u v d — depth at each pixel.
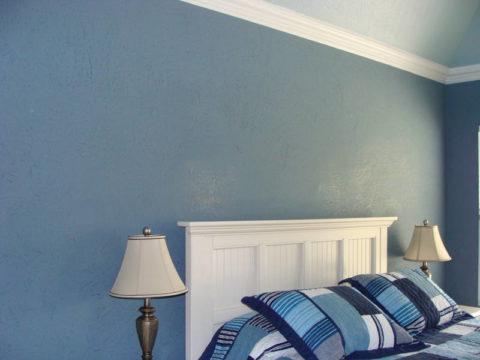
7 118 1.98
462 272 4.31
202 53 2.61
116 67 2.29
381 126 3.71
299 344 2.13
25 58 2.03
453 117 4.39
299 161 3.09
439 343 2.51
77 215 2.16
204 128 2.61
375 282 2.80
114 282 2.27
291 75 3.06
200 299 2.46
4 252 1.97
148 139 2.39
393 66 3.85
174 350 2.48
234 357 2.28
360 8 3.27
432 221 4.22
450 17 3.86
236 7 2.74
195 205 2.57
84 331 2.18
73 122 2.16
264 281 2.72
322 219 2.99
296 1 2.95
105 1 2.26
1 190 1.96
